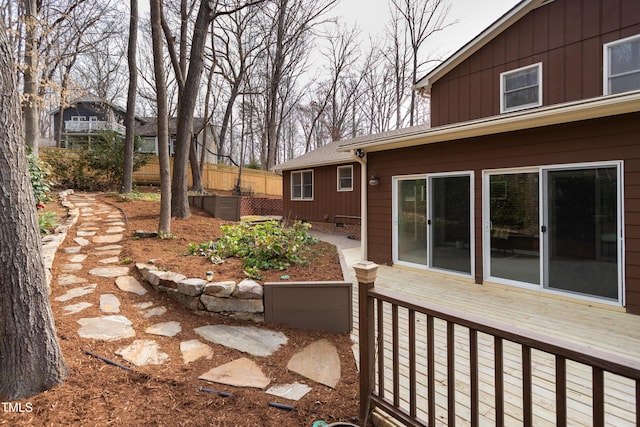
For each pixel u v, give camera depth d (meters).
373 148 6.42
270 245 4.18
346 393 2.12
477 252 5.16
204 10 7.48
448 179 5.56
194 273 3.72
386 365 2.64
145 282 3.87
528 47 6.42
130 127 10.84
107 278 3.90
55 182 11.45
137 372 2.20
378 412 1.87
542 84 6.23
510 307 4.09
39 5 9.30
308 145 22.91
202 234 5.94
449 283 5.21
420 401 2.17
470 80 7.29
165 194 5.57
